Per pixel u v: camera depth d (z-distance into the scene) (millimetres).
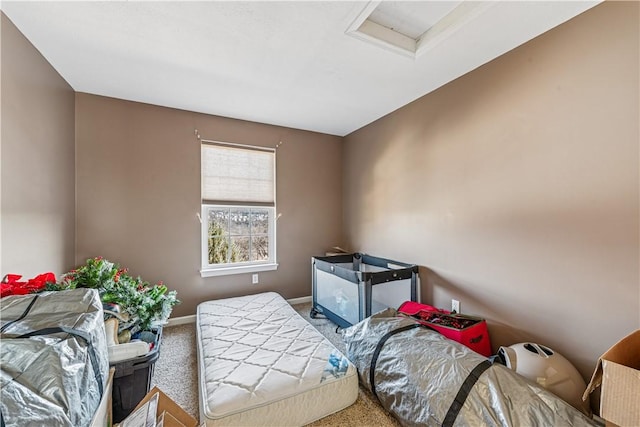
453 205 2209
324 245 3602
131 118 2582
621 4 1327
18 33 1568
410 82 2242
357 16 1499
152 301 1725
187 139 2824
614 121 1357
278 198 3314
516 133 1771
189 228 2834
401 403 1409
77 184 2361
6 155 1470
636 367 1030
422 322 1905
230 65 1993
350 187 3590
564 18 1502
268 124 3242
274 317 2350
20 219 1594
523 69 1729
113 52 1824
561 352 1562
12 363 778
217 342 1888
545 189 1628
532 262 1693
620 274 1349
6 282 1384
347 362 1651
